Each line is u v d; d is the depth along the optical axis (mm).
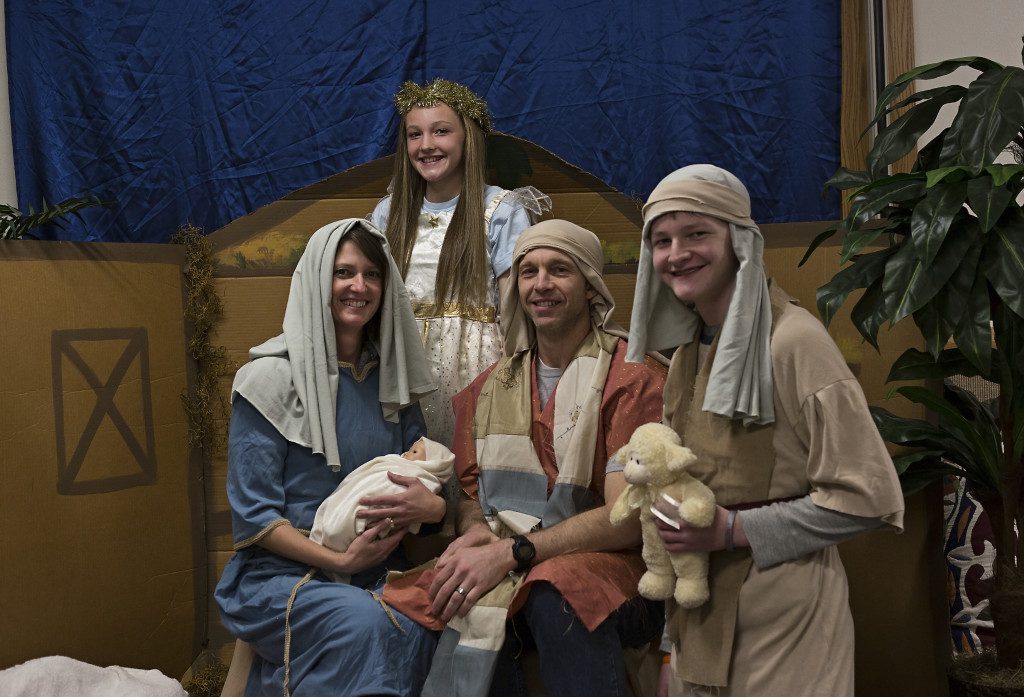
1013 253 2277
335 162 3707
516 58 3650
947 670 2689
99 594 3107
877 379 3092
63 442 3057
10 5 3740
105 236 3785
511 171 3428
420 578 2539
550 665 2273
